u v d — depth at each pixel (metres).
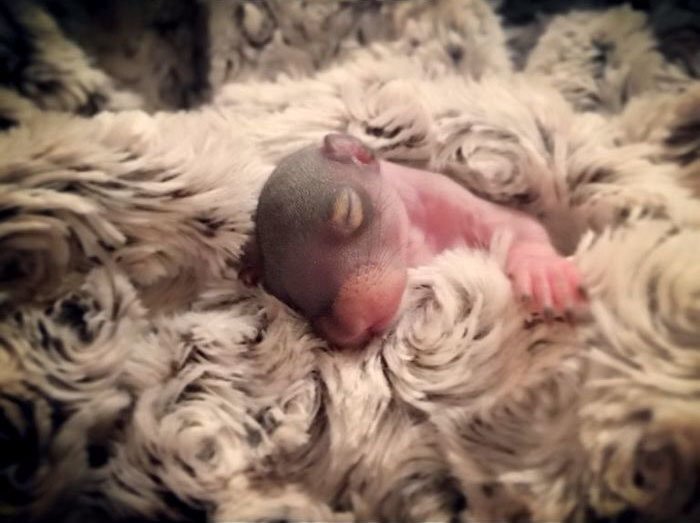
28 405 0.08
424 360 0.09
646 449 0.07
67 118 0.10
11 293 0.08
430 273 0.09
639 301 0.08
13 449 0.08
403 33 0.13
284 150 0.11
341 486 0.09
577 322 0.09
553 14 0.14
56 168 0.09
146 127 0.09
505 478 0.08
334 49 0.13
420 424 0.09
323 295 0.09
